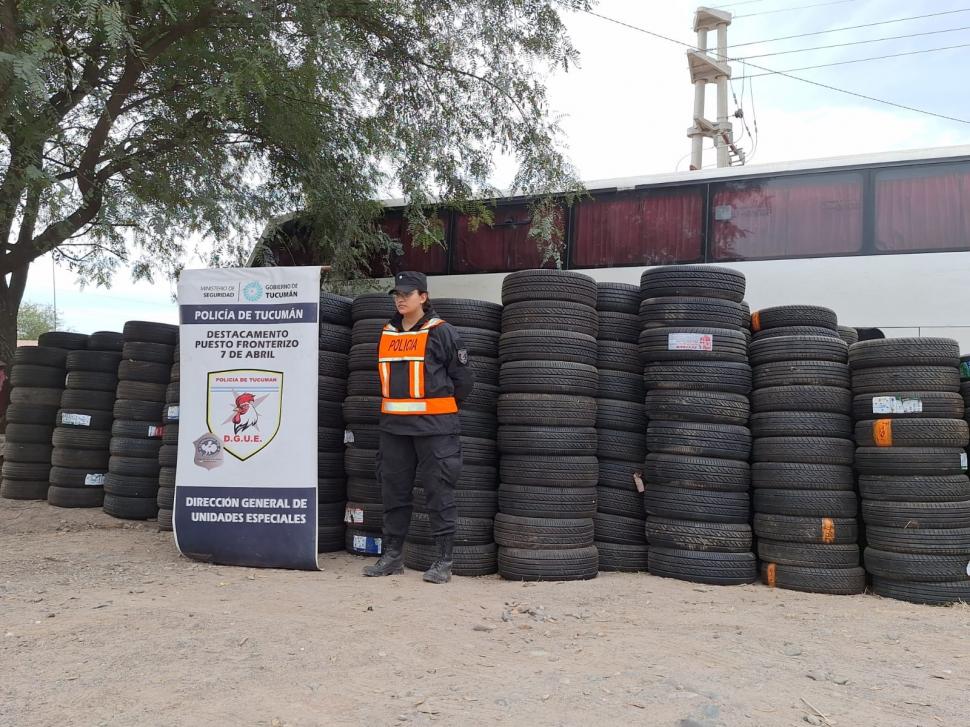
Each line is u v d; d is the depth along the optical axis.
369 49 9.41
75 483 9.23
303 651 3.82
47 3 6.90
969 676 3.87
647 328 6.39
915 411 5.79
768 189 9.67
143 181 9.52
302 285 6.08
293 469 5.96
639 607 5.12
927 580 5.62
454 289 11.05
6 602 4.68
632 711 3.20
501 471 6.10
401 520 5.81
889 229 9.07
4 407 11.03
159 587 5.20
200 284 6.22
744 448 6.15
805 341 6.16
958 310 8.66
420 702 3.23
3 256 9.90
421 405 5.54
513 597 5.23
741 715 3.20
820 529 5.86
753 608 5.27
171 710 3.09
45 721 2.98
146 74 9.03
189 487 6.06
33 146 7.86
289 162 10.35
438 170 9.70
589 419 6.06
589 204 10.47
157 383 8.77
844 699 3.46
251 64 7.79
